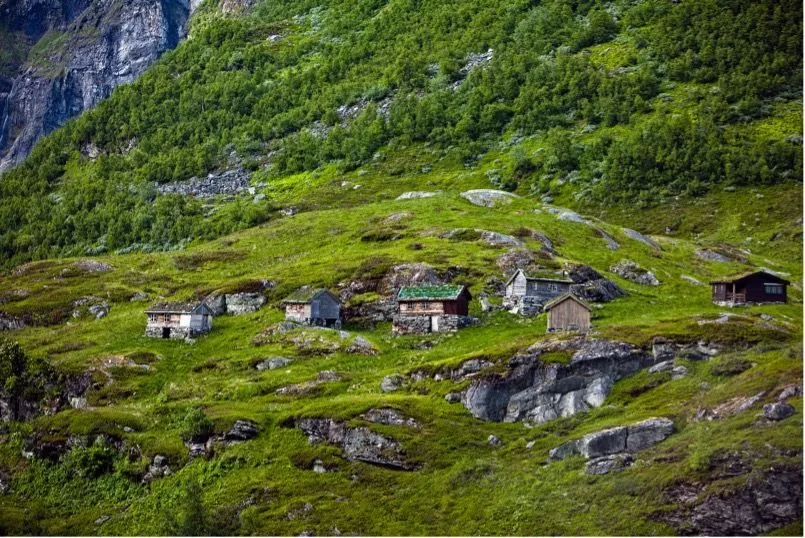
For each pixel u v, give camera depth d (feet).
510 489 349.82
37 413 515.50
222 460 410.52
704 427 342.03
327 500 370.73
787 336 430.20
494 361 435.94
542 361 422.00
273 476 394.52
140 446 435.53
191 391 495.41
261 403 460.96
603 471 341.62
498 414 416.87
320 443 410.52
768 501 295.48
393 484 374.84
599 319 528.63
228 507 376.89
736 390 359.05
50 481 436.35
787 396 336.90
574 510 326.85
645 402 388.78
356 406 421.18
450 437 396.98
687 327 443.73
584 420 391.04
